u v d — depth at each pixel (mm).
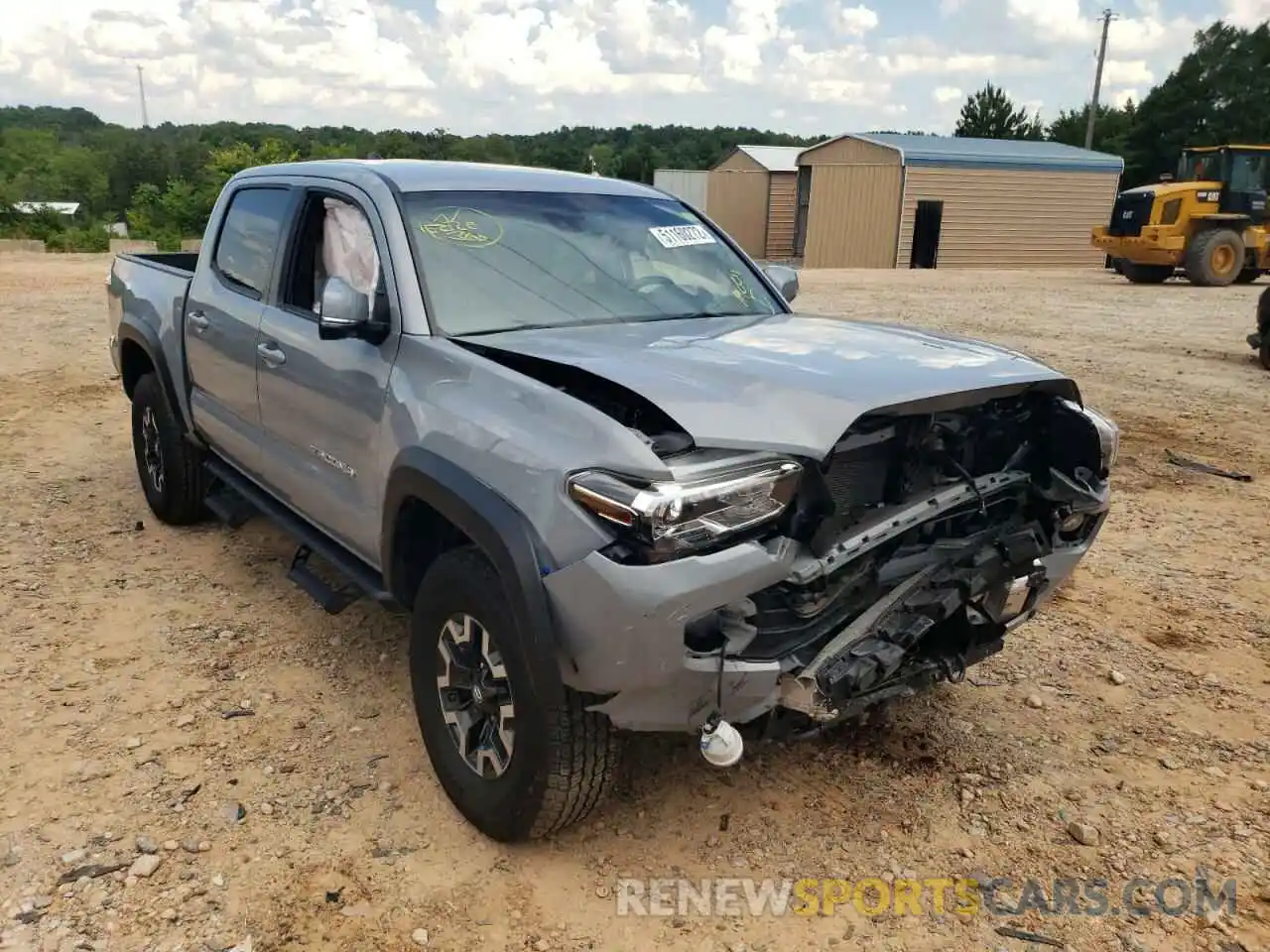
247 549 5477
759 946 2805
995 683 4191
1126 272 22797
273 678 4125
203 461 5332
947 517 3266
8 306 14617
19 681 4035
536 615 2709
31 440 7566
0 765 3480
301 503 4215
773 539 2787
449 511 2984
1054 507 3590
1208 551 5672
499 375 3076
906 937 2842
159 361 5344
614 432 2709
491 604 2914
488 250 3828
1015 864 3133
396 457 3316
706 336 3582
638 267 4164
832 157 31641
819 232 32344
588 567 2631
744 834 3244
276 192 4613
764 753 3670
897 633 2977
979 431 3480
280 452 4297
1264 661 4406
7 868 2990
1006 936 2850
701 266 4387
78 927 2773
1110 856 3168
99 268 21203
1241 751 3732
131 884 2943
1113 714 3975
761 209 38969
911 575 3123
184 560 5309
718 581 2631
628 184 4719
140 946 2723
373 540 3615
